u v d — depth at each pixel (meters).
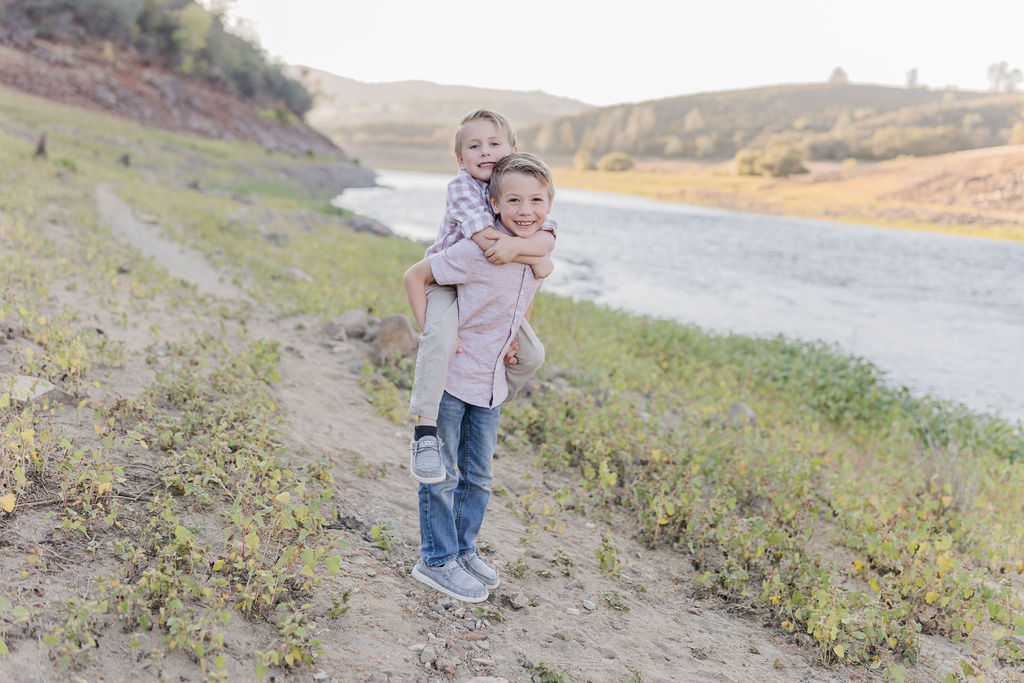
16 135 26.92
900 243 41.72
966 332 18.48
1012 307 22.30
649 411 8.04
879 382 12.54
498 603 3.41
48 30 55.50
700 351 12.33
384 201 48.25
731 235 42.62
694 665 3.25
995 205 63.34
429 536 3.30
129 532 3.09
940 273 29.39
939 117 169.62
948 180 74.94
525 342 3.16
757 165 122.62
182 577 2.70
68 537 2.93
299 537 3.08
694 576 4.29
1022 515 6.80
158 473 3.60
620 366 9.89
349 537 3.64
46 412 3.96
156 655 2.40
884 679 3.41
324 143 95.00
